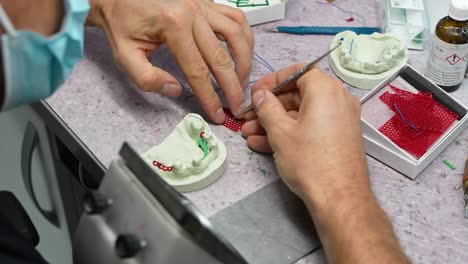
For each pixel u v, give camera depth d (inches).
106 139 26.1
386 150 25.0
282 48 29.6
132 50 26.5
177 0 26.2
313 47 29.6
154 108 27.1
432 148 25.0
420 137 25.5
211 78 28.1
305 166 22.8
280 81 25.9
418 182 24.9
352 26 30.4
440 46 26.7
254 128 25.6
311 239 23.3
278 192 24.5
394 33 29.4
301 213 23.9
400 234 23.5
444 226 23.7
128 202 19.8
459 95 27.8
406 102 26.5
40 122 30.7
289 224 23.7
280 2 30.4
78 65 28.8
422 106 26.4
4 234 20.0
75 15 20.6
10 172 33.9
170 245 18.9
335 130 23.1
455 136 26.0
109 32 27.2
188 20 25.9
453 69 27.0
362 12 31.0
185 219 18.6
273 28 30.5
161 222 19.0
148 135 26.3
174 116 26.9
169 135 25.8
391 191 24.7
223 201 24.4
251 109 26.1
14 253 19.8
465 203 24.1
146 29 26.2
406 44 29.1
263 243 23.2
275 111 24.2
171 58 29.1
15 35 18.7
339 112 23.5
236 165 25.4
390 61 27.8
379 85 27.0
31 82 20.2
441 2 30.7
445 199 24.4
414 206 24.2
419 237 23.4
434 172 25.2
